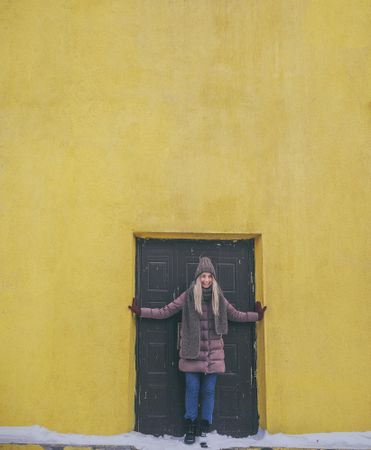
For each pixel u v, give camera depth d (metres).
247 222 6.13
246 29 6.50
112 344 5.81
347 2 6.58
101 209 6.05
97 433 5.65
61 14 6.39
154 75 6.33
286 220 6.17
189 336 5.66
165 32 6.43
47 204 6.04
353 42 6.54
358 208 6.25
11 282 5.89
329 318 6.04
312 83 6.43
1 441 5.49
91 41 6.36
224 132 6.28
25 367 5.75
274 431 5.79
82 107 6.23
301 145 6.31
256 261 6.24
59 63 6.30
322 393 5.90
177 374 6.07
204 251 6.31
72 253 5.96
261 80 6.40
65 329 5.82
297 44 6.50
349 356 5.99
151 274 6.22
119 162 6.15
